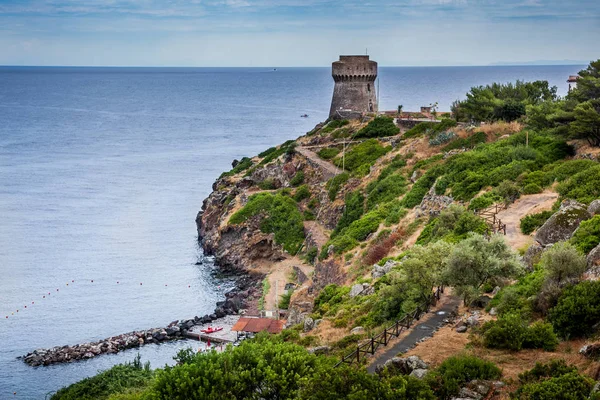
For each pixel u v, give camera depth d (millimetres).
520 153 76000
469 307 43531
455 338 38750
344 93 158875
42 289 102750
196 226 145125
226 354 37969
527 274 44438
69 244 128625
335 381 30359
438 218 67688
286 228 115500
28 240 130625
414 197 85438
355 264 76375
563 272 38719
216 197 137375
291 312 79500
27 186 183625
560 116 79312
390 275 56406
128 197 172625
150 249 126500
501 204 63969
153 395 35156
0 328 86438
